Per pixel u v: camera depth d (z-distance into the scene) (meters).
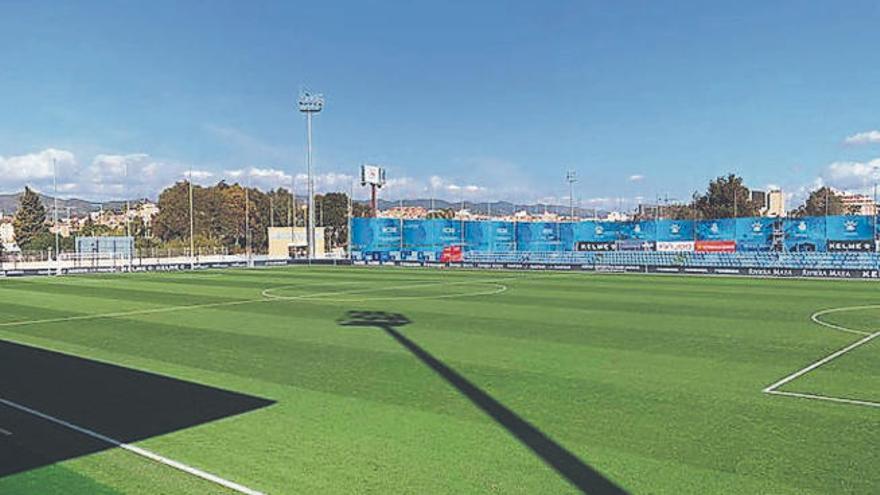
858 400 9.50
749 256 40.19
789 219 44.16
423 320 18.70
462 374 11.36
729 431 7.98
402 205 76.69
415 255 54.31
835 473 6.55
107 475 6.62
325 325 17.80
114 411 9.04
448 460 6.99
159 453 7.28
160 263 52.62
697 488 6.19
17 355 13.57
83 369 12.05
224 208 90.69
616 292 27.39
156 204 92.06
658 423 8.34
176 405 9.34
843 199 103.50
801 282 32.81
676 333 16.00
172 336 16.02
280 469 6.75
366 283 33.25
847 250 42.28
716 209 79.94
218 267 50.53
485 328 17.00
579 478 6.46
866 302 23.22
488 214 85.69
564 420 8.48
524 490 6.16
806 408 9.05
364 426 8.26
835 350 13.66
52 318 19.84
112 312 21.27
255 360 12.78
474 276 38.41
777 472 6.59
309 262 54.28
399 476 6.53
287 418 8.65
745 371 11.55
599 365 12.11
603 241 51.44
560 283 32.66
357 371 11.66
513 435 7.85
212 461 7.00
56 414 8.90
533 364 12.23
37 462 7.02
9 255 54.88
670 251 46.22
